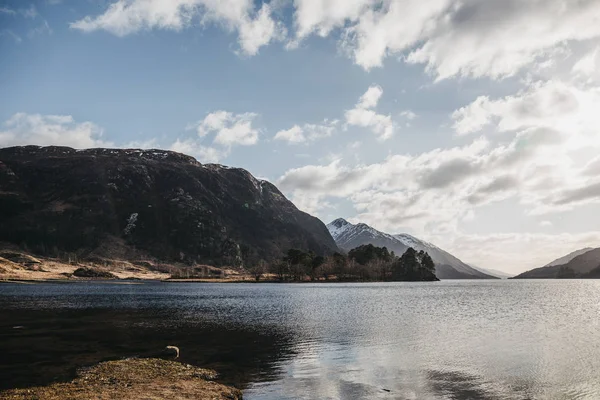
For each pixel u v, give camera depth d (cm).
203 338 5128
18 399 2520
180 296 14800
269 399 2689
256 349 4391
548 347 4516
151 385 2872
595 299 13500
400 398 2738
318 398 2728
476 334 5450
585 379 3200
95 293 15938
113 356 3962
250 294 16162
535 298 14038
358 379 3191
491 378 3225
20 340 4912
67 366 3491
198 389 2806
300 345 4634
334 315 7975
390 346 4569
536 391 2898
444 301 11994
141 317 7556
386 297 13875
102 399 2522
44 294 14550
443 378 3228
